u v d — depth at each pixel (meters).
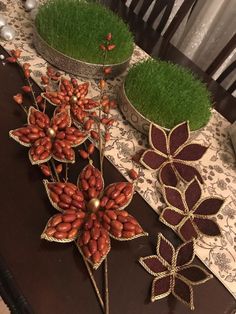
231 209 0.60
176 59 0.88
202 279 0.47
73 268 0.45
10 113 0.58
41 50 0.68
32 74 0.65
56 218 0.46
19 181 0.50
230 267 0.52
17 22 0.73
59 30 0.64
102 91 0.68
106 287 0.44
